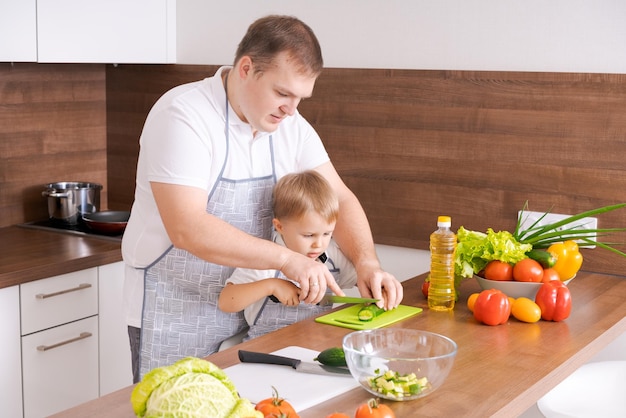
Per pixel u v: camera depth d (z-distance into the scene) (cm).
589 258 256
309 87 196
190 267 214
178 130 200
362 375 151
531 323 204
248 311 218
